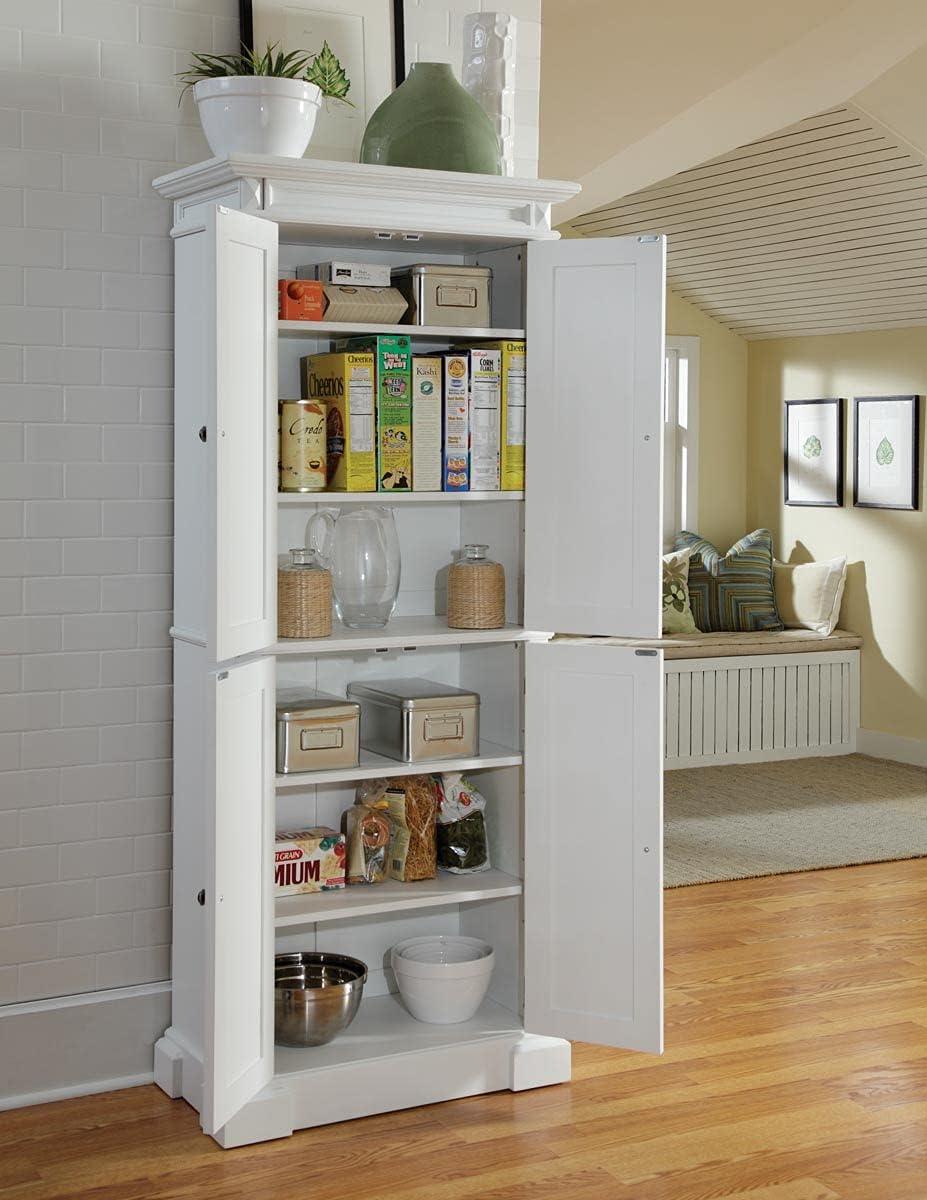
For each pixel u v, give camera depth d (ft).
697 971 13.46
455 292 10.84
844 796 20.29
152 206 10.66
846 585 23.52
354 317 10.55
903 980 13.25
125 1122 10.29
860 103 16.83
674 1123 10.32
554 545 10.84
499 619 11.10
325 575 10.48
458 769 10.88
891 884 16.28
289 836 10.92
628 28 14.21
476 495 10.89
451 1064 10.70
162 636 10.90
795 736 22.95
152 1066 11.02
